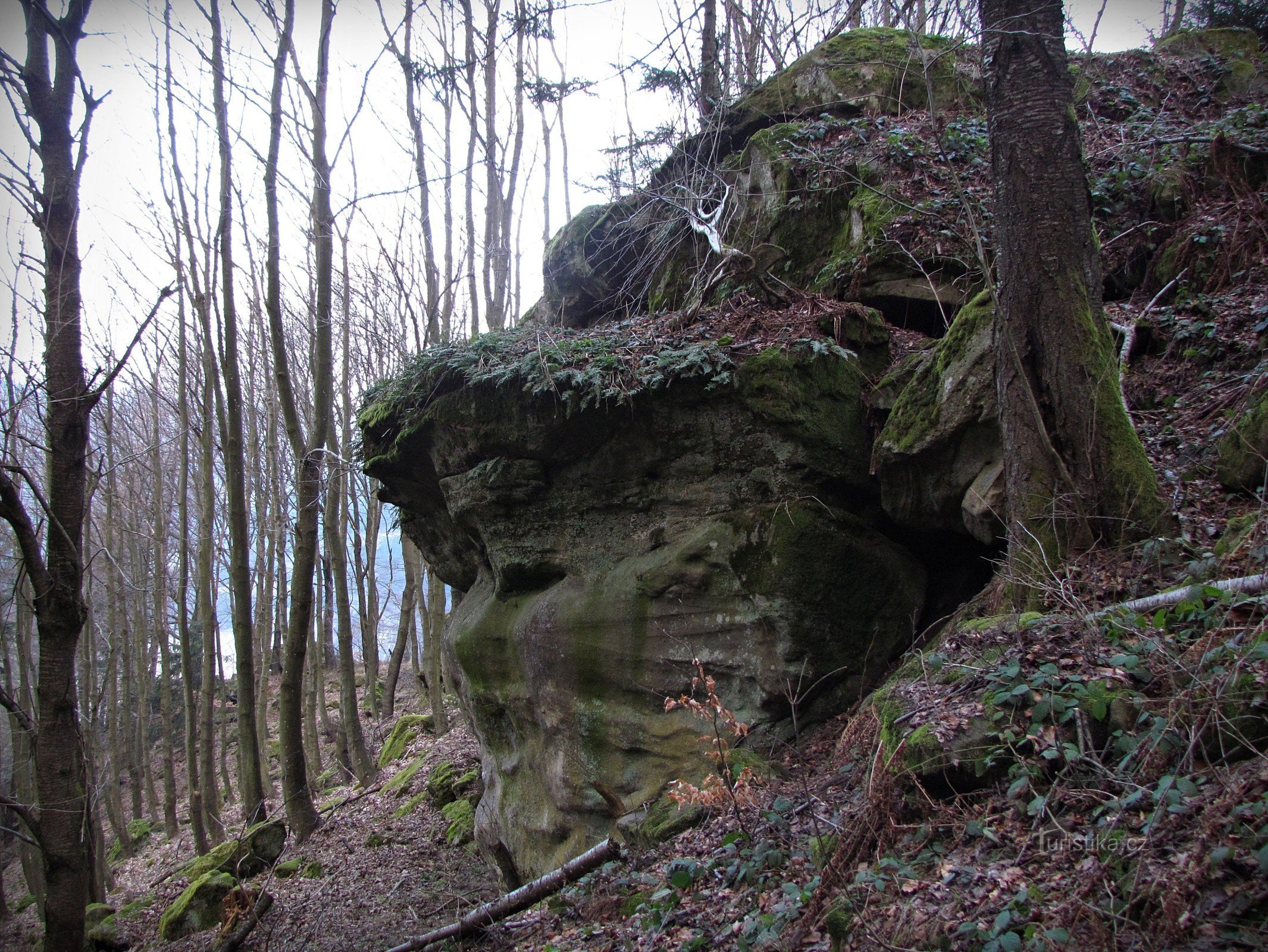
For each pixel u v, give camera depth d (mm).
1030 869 3076
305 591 12250
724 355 6398
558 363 6824
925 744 3762
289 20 11789
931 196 7594
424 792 12359
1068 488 4742
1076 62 9680
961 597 6387
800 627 6043
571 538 7309
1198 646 3490
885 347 6891
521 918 5918
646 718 6633
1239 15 11281
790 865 4055
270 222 11891
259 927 9375
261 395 22906
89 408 7758
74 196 7754
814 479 6227
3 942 14711
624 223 10375
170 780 18172
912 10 6699
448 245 16031
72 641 7500
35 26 7676
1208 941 2346
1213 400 5492
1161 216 7152
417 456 8398
